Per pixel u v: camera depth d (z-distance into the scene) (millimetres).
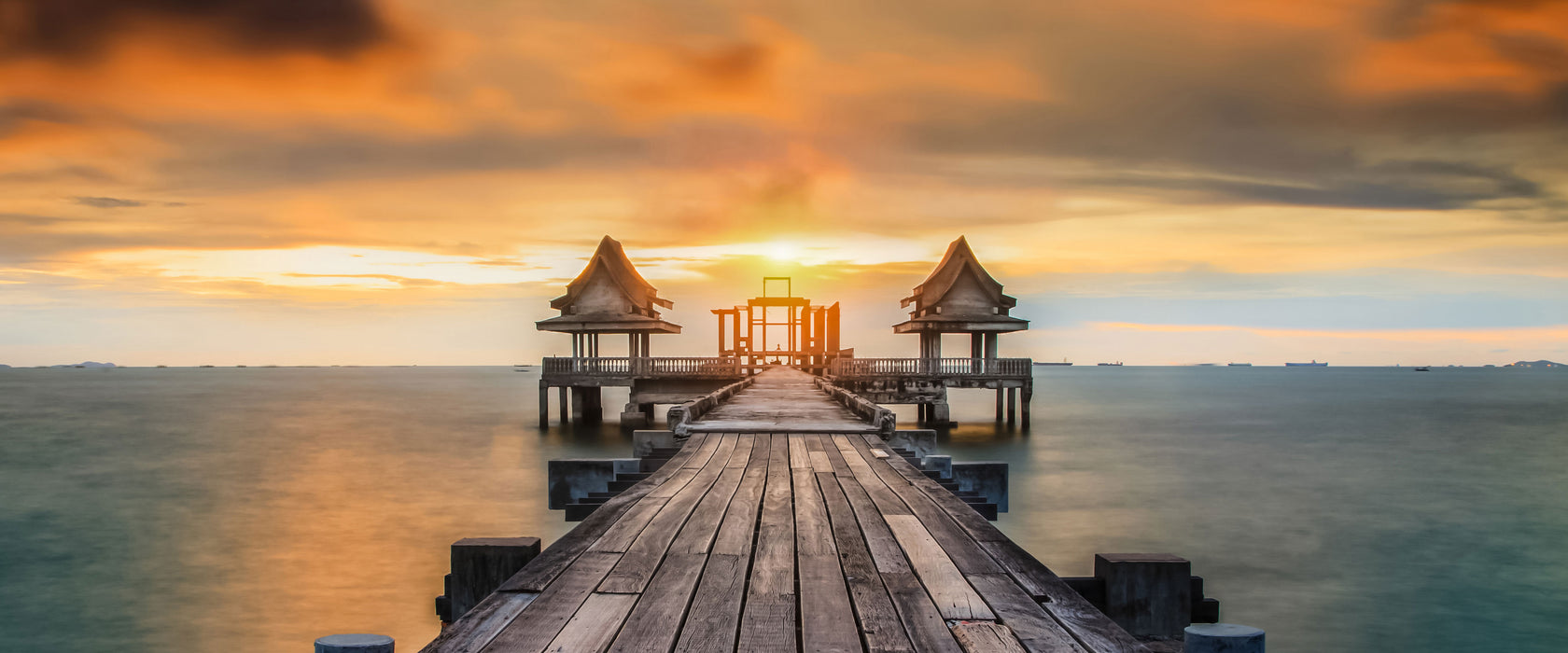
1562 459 41250
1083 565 20562
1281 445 46531
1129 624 6027
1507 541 23594
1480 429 58312
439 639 4312
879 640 4348
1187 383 189250
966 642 4320
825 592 5262
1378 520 26250
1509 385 184250
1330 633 16328
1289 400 101625
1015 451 42062
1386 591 18875
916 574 5723
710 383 48594
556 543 6523
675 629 4500
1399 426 60344
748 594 5234
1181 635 6020
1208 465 37688
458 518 26203
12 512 27797
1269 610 17641
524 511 27047
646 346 53500
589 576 5590
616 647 4191
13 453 44062
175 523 25828
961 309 49375
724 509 7965
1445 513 27453
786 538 6773
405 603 18125
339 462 39031
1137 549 22281
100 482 34000
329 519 26203
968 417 67125
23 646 15688
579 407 54500
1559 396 121250
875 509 7996
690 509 7953
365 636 4211
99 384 188250
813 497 8633
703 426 15430
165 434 54875
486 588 6496
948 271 49281
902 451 14641
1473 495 30844
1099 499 29156
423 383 188875
